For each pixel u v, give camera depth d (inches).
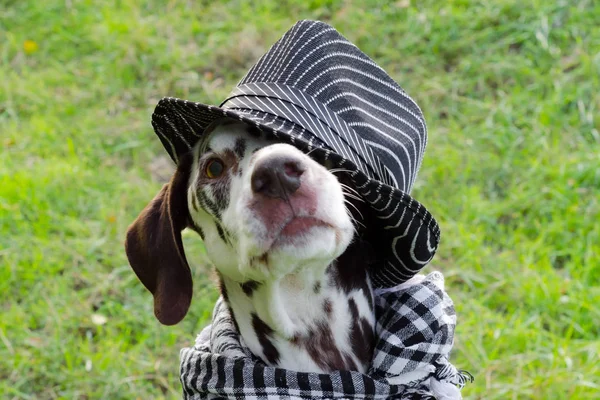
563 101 273.6
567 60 292.2
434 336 127.2
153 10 355.9
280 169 107.9
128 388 192.4
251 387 122.3
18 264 225.9
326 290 127.9
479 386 184.2
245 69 312.2
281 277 115.8
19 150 278.5
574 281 210.7
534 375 186.5
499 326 199.3
